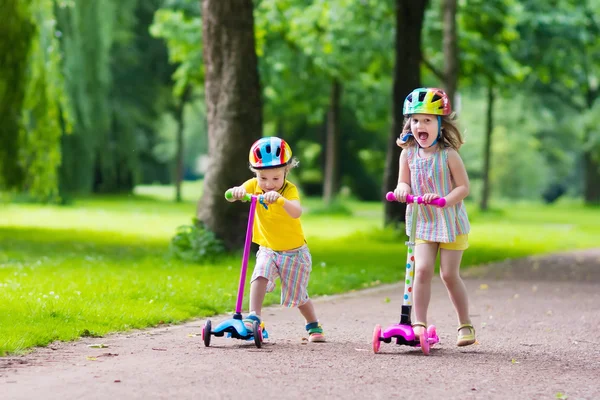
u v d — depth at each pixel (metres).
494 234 31.20
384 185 25.81
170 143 81.69
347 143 61.41
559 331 9.61
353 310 11.31
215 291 11.84
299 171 65.25
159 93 51.75
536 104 56.81
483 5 33.00
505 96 49.12
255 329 7.94
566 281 15.92
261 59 38.66
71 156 37.06
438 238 8.13
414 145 8.42
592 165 71.50
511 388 6.39
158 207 46.31
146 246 21.39
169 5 40.06
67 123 21.62
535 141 72.94
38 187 21.66
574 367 7.37
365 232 25.81
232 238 17.06
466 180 8.24
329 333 9.16
